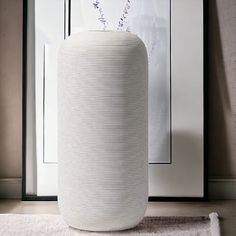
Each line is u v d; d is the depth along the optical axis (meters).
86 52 1.85
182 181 2.39
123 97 1.86
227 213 2.18
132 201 1.88
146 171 1.95
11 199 2.45
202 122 2.40
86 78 1.85
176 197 2.39
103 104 1.85
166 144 2.39
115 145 1.85
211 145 2.46
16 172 2.46
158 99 2.39
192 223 1.99
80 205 1.87
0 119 2.46
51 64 2.40
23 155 2.40
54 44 2.40
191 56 2.40
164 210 2.23
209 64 2.45
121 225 1.88
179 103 2.40
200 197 2.39
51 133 2.40
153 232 1.88
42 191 2.40
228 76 2.45
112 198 1.85
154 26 2.39
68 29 2.40
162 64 2.39
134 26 2.39
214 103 2.46
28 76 2.41
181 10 2.39
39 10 2.40
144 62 1.93
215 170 2.46
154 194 2.40
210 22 2.43
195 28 2.39
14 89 2.46
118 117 1.85
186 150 2.40
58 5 2.40
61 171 1.93
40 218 2.05
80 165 1.86
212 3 2.43
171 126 2.39
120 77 1.85
